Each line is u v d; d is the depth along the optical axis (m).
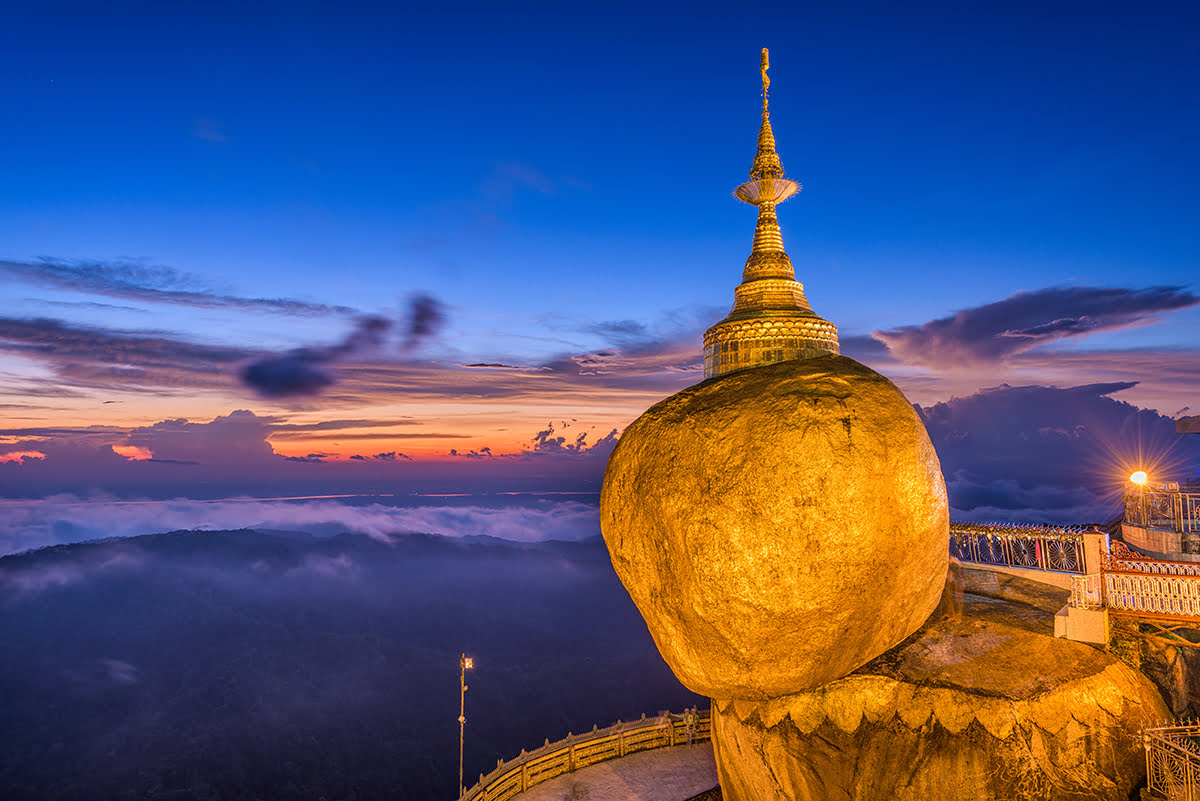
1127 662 15.38
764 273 24.11
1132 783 13.51
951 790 13.45
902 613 14.93
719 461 13.80
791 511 13.11
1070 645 15.54
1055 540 18.77
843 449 13.25
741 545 13.29
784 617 13.43
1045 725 13.59
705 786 23.20
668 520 14.26
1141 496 25.58
